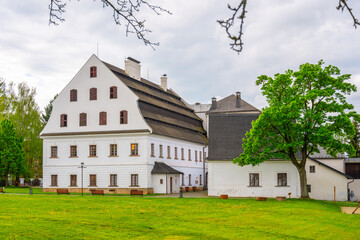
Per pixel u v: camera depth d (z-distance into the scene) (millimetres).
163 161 62375
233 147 53562
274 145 46250
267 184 51625
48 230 24000
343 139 47562
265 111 44781
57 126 62562
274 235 25188
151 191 57969
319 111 46594
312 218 32125
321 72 46781
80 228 25219
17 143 73688
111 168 59062
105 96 60656
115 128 59625
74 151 61219
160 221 29141
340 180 56562
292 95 48031
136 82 66875
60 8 6781
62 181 61281
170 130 66312
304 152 47250
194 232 25438
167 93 79000
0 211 31734
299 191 51219
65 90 62781
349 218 32656
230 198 49375
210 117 55562
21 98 81438
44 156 62531
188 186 71625
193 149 75438
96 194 53688
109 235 23719
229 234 25141
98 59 61594
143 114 59344
